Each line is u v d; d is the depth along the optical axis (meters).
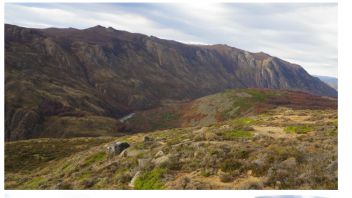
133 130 152.00
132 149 27.98
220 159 17.95
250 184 14.46
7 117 145.75
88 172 25.19
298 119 39.56
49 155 55.91
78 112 167.62
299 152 17.89
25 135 139.75
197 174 17.17
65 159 45.31
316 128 28.11
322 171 15.25
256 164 16.52
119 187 17.98
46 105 166.75
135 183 17.98
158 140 31.42
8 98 159.50
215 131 29.44
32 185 28.12
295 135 25.89
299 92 139.88
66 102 180.25
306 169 15.50
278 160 16.91
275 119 41.44
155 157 21.59
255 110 117.31
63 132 144.00
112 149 30.45
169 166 18.47
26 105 157.88
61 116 159.12
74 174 26.12
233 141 23.39
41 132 143.25
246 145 20.91
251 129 29.58
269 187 14.34
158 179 17.25
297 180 14.52
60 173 31.36
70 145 65.50
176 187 15.49
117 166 23.11
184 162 18.86
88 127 149.88
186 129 46.00
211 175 16.69
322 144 19.95
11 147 60.16
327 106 118.69
